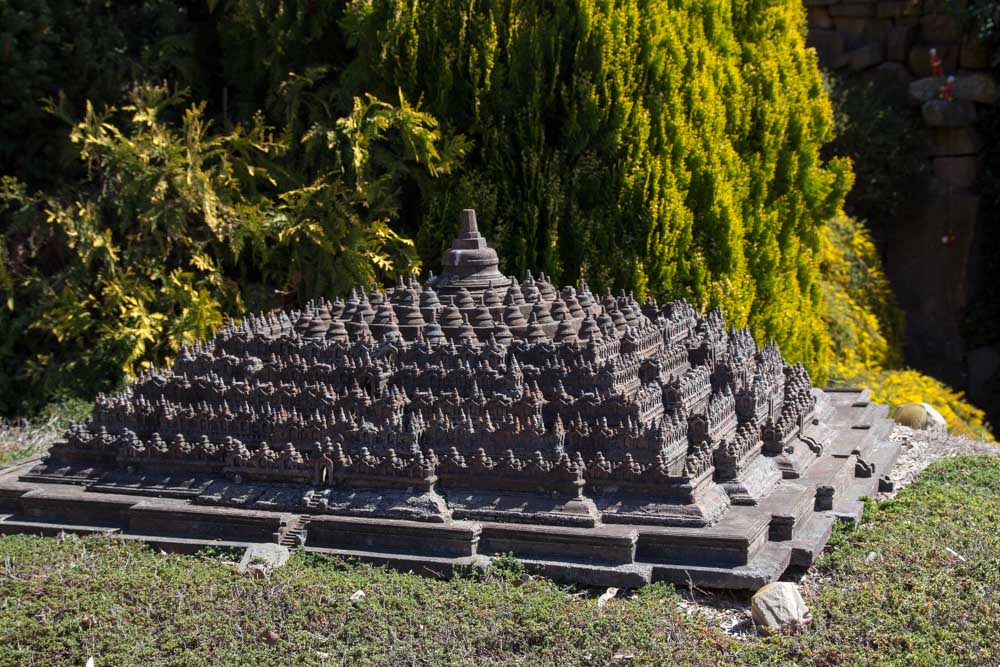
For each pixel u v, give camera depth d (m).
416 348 7.03
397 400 6.75
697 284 10.39
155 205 10.38
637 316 8.09
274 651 5.52
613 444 6.50
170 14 11.75
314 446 6.82
